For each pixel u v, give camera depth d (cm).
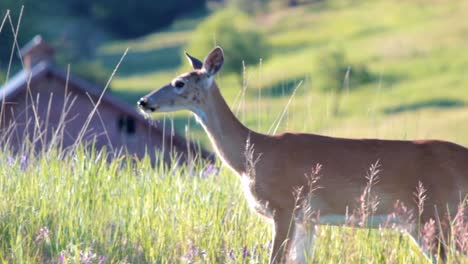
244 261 1664
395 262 1705
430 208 1772
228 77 19225
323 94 16512
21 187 1848
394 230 1802
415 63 18962
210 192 1914
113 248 1678
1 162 2014
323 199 1808
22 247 1631
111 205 1844
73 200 1817
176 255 1655
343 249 1694
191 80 1864
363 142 1819
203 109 1870
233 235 1764
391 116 15275
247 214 1902
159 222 1786
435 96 16550
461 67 18362
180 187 1927
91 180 1889
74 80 5569
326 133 2316
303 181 1800
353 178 1795
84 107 5647
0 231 1702
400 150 1803
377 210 1789
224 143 1856
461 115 14612
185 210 1808
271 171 1806
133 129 5459
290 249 1781
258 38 19850
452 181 1773
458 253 1691
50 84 5650
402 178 1784
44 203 1775
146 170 2022
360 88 17112
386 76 18275
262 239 1828
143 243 1711
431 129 13600
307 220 1772
